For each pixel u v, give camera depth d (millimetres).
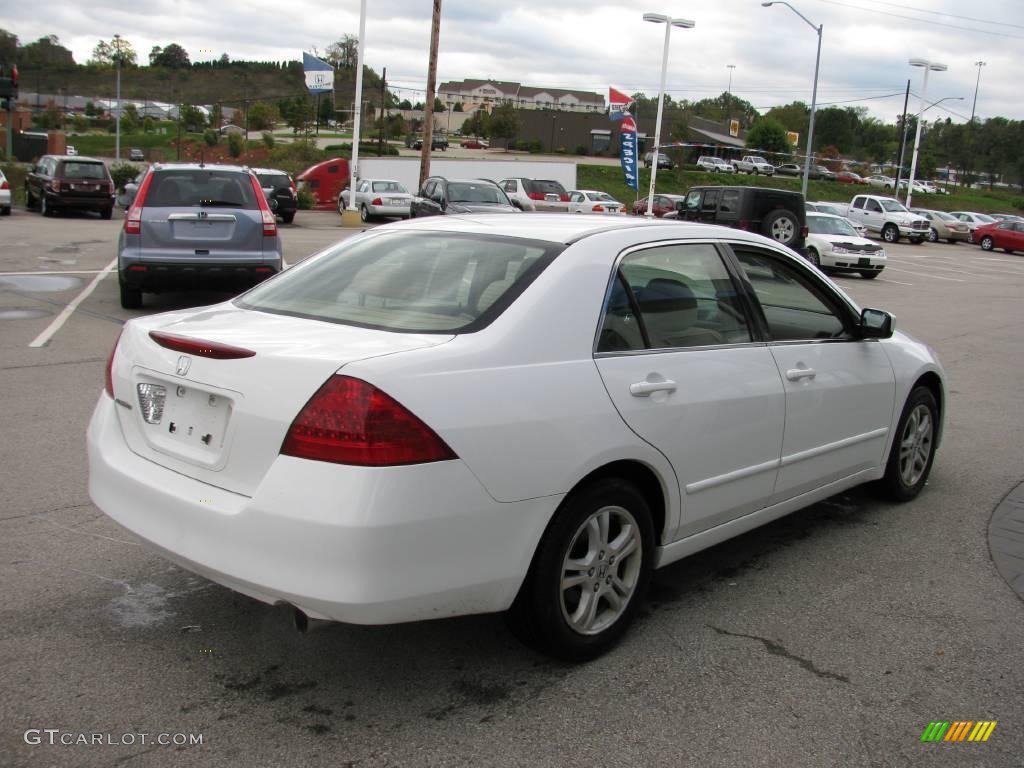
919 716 3197
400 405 2799
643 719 3102
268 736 2920
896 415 5125
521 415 3047
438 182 22359
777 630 3807
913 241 38906
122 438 3434
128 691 3143
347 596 2742
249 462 2922
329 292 3693
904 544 4832
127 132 90938
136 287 10266
